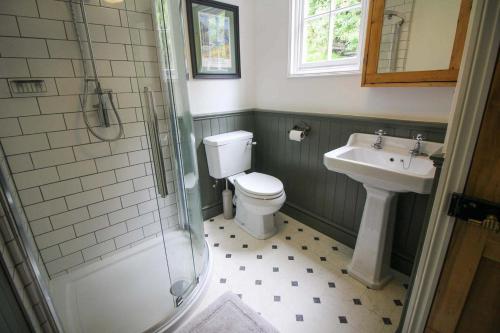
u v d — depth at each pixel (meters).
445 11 1.23
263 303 1.48
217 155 2.11
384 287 1.58
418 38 1.33
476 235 0.72
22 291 0.81
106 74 1.58
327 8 1.85
